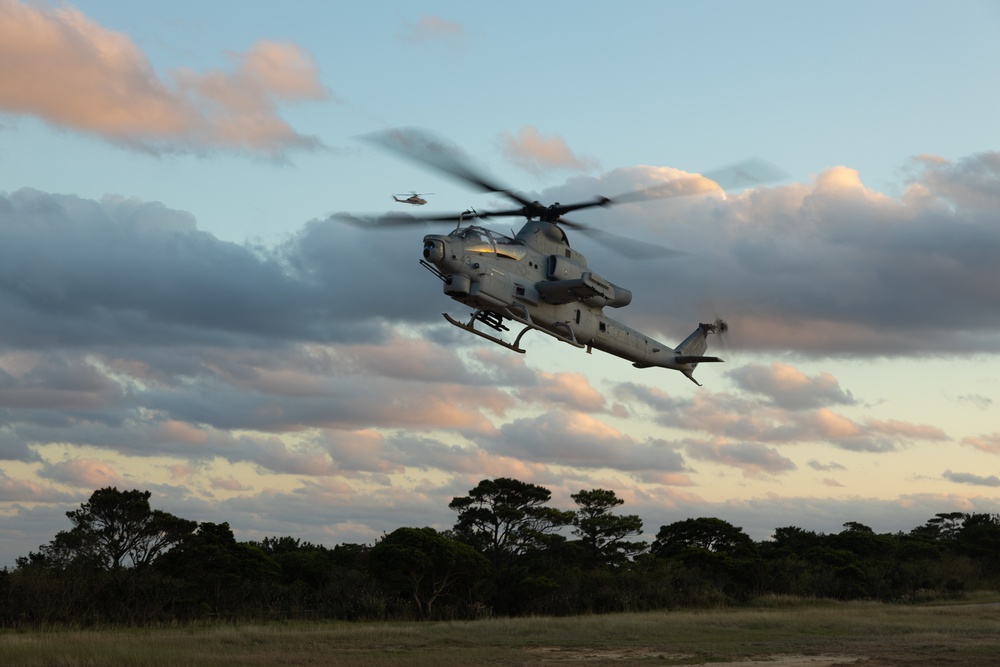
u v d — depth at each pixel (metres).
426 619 47.97
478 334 29.83
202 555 47.97
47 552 48.72
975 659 24.55
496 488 58.31
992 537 86.94
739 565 60.84
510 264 30.33
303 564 55.72
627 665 24.69
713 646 29.38
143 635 33.22
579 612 51.28
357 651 27.95
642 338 37.19
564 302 31.67
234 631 34.44
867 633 33.84
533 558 57.44
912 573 68.31
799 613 45.12
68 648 25.78
